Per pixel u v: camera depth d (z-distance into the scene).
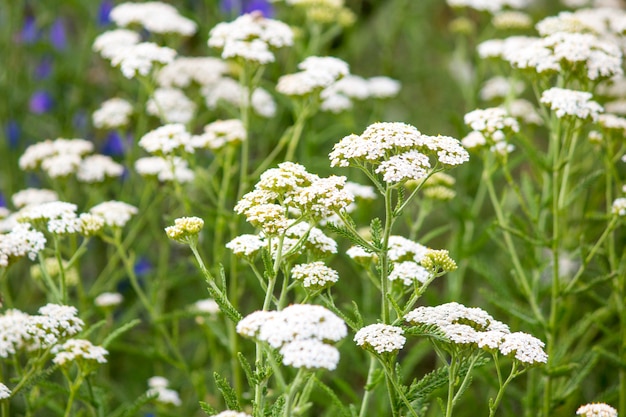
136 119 7.44
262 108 7.16
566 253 6.71
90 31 8.30
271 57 5.99
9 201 7.93
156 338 6.76
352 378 7.50
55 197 6.44
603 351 5.40
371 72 9.91
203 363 7.47
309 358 3.08
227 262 6.76
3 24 8.69
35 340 4.16
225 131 5.98
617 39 7.02
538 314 5.39
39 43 8.24
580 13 7.07
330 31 7.74
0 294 4.67
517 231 5.32
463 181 7.55
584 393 6.87
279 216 3.85
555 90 5.27
